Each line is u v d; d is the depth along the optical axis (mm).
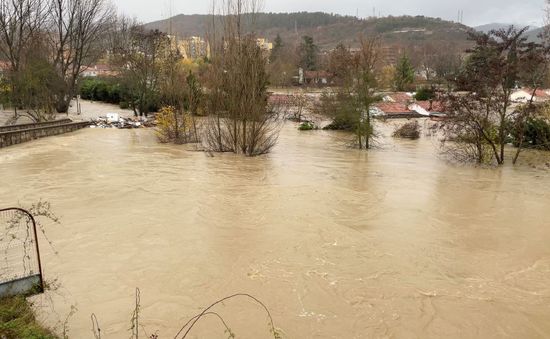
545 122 25375
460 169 20734
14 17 42844
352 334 7070
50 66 41812
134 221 12289
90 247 10422
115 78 59750
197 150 25609
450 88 28672
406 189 16484
